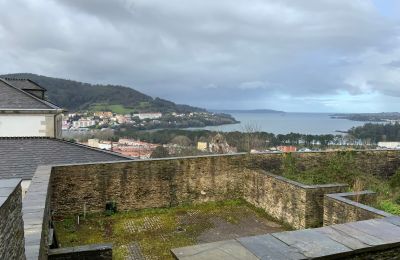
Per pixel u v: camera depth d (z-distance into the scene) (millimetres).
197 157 11117
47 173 8492
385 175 13070
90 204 9953
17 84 17859
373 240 4000
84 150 12594
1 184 3045
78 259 6145
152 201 10633
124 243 8492
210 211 10766
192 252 3631
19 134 13781
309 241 3938
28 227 4801
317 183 11336
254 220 10148
